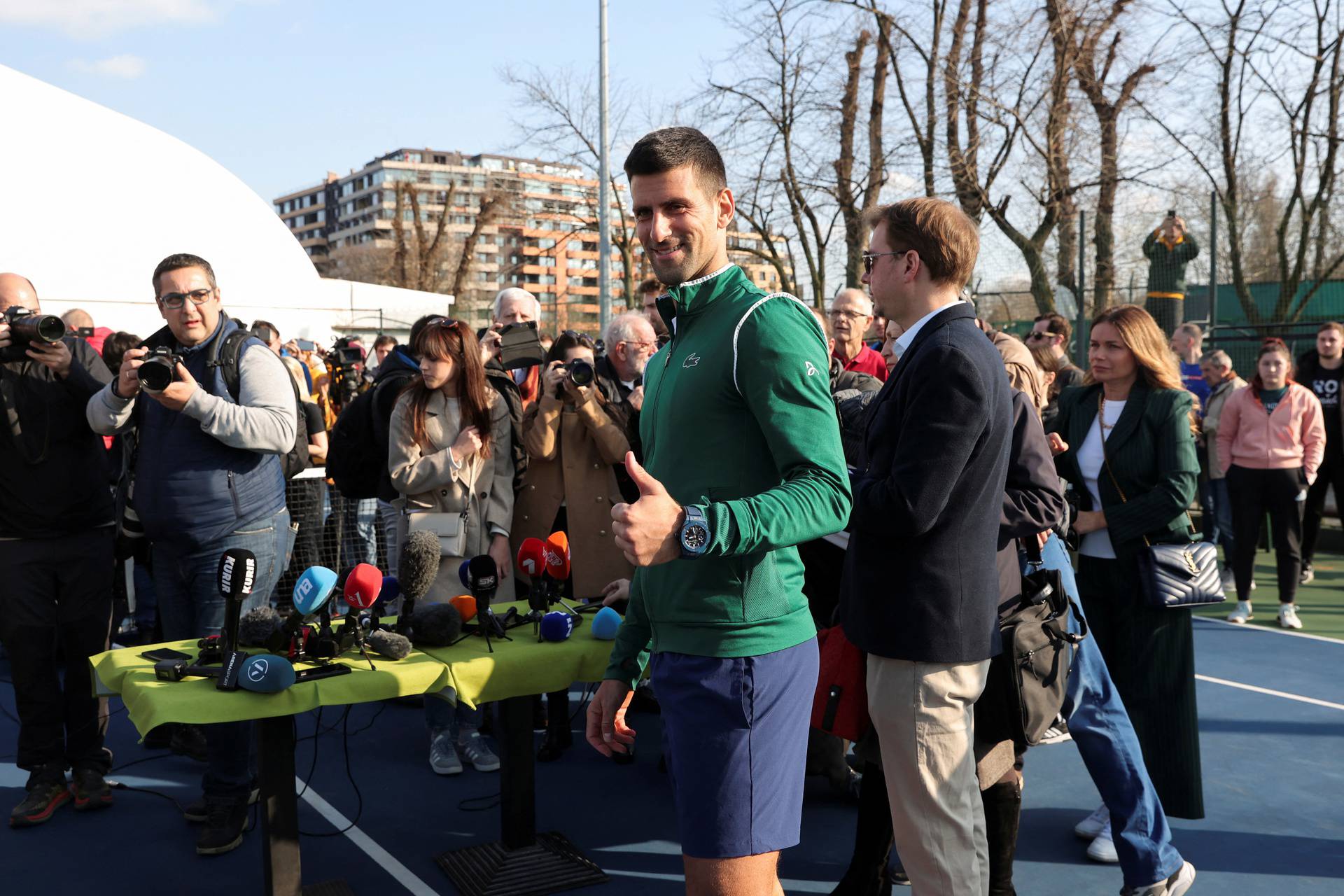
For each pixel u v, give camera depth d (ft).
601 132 59.72
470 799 13.17
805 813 12.56
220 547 11.68
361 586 9.62
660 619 6.53
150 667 9.61
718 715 6.24
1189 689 11.03
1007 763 8.89
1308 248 56.54
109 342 18.80
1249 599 23.18
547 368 14.67
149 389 10.81
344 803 13.05
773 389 5.96
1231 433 23.09
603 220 59.77
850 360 15.61
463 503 13.06
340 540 20.03
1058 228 54.34
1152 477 11.05
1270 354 22.13
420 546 10.02
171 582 11.90
